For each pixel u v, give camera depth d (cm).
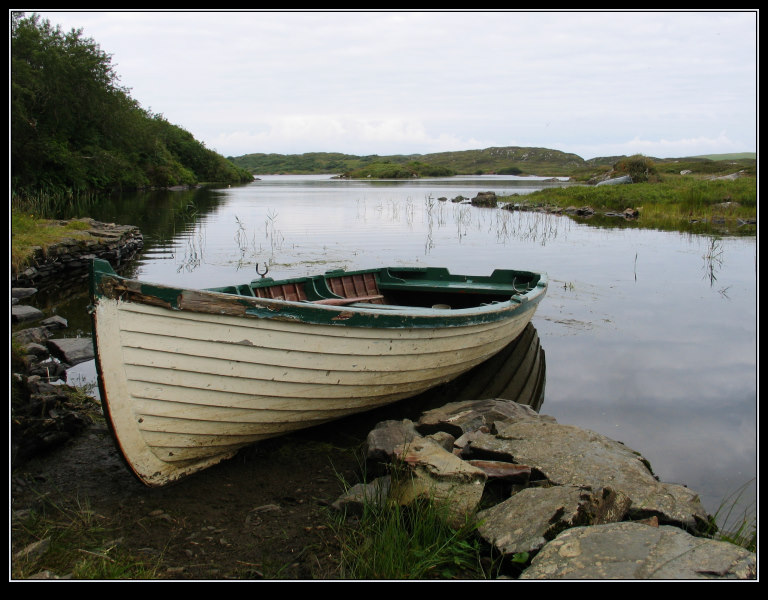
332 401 535
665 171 4984
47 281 1211
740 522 434
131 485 461
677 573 314
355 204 3400
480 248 1734
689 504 414
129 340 400
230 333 436
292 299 773
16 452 470
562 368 768
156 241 1825
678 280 1279
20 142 2636
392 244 1797
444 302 977
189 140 6912
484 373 756
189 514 423
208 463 488
